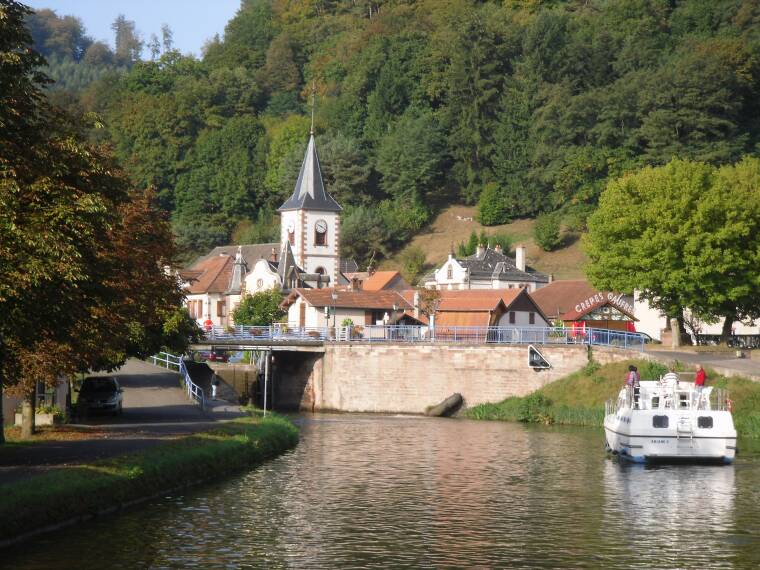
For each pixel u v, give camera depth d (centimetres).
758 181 10175
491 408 9588
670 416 5975
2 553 3369
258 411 8138
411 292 12900
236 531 3891
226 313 16100
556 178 18812
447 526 4103
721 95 17312
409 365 10294
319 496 4700
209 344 10906
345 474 5412
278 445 6306
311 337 11256
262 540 3762
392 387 10388
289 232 16000
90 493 3909
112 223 3938
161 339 7488
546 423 8894
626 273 9956
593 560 3578
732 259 9544
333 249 15875
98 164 3856
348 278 16562
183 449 4984
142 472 4331
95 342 4838
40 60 3738
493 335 10625
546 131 19338
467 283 15575
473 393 9912
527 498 4766
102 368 6900
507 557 3600
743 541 3888
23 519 3512
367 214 19625
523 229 19612
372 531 3975
